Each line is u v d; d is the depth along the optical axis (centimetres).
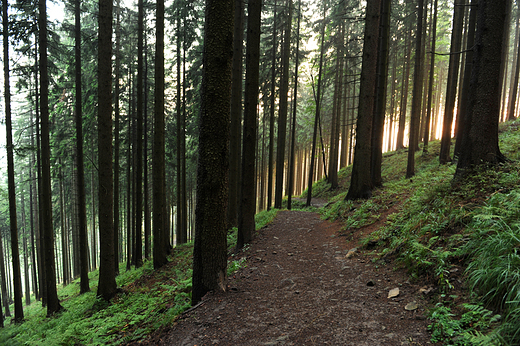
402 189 1033
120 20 1567
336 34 2155
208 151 497
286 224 1225
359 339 336
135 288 1030
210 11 486
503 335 265
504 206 448
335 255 714
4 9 1049
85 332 571
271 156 1978
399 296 430
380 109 1224
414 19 2012
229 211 1300
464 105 1162
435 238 505
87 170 2188
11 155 1138
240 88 1144
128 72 1811
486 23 625
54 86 1325
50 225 1086
